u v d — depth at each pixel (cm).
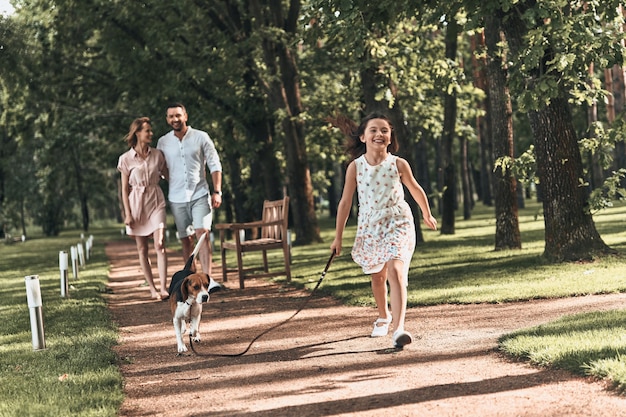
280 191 3080
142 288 1575
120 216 8594
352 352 737
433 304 1026
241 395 600
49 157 3725
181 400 602
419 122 2961
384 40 1769
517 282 1184
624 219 2770
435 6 1337
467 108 2909
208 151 1332
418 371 629
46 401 595
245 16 2661
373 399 549
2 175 5675
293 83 2650
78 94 3238
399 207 770
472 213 4622
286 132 2700
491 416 488
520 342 674
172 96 2789
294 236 2936
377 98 2005
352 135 809
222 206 3838
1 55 2050
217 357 772
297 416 523
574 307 902
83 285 1645
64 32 3041
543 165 1420
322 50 2712
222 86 2858
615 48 1187
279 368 691
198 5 2672
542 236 2291
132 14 2803
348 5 1309
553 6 1165
